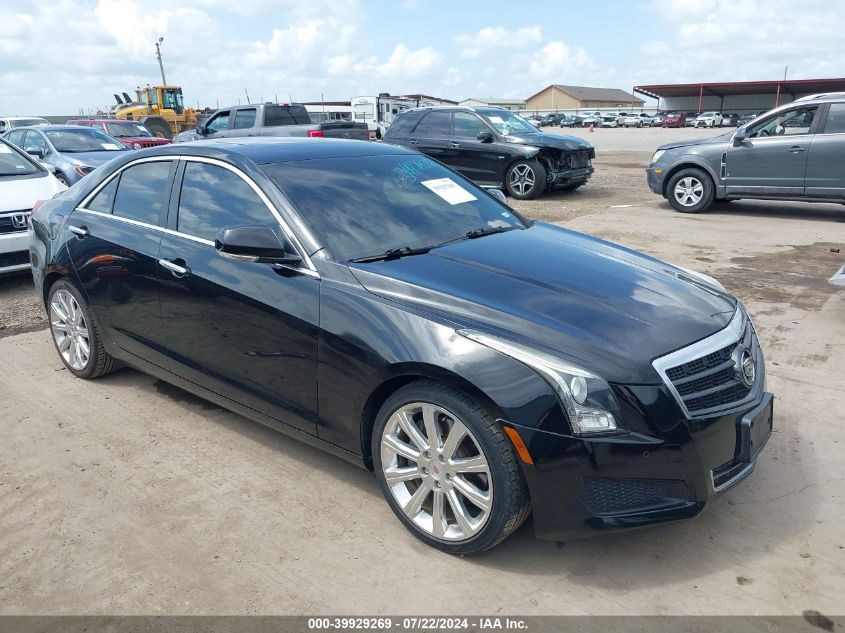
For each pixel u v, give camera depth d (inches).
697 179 441.4
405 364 108.0
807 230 382.6
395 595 104.0
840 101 394.0
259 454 146.4
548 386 98.9
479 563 111.0
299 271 125.3
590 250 145.4
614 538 116.6
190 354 147.8
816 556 111.3
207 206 145.0
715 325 114.5
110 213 168.1
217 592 105.3
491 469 102.9
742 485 131.6
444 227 144.8
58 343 189.5
